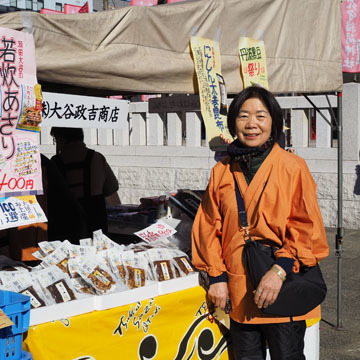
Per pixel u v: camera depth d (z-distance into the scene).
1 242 3.25
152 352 2.66
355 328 4.82
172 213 3.81
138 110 10.02
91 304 2.42
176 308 2.76
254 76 3.55
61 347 2.29
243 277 2.57
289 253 2.46
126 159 10.25
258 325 2.69
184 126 10.78
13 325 1.97
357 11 4.39
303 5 3.94
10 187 2.25
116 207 4.89
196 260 2.74
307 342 3.20
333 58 4.22
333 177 8.77
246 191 2.55
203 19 3.20
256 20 3.58
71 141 4.15
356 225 8.69
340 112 4.68
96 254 2.79
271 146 2.57
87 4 8.53
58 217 3.45
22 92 2.28
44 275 2.46
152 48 2.89
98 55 2.59
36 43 2.36
